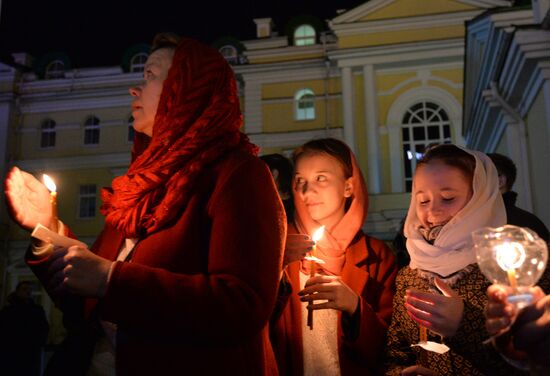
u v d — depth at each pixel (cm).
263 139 2127
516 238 103
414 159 2006
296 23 2327
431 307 150
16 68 2397
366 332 191
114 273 123
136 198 152
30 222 142
